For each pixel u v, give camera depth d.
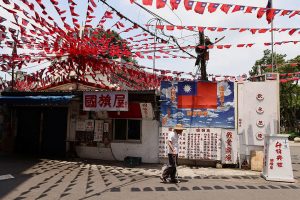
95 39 10.30
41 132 16.09
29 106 16.33
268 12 7.31
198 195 8.30
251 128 13.27
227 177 11.16
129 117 14.39
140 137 14.36
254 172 12.29
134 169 12.41
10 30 8.15
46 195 8.01
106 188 8.97
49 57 12.78
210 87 13.68
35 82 16.95
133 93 13.58
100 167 12.72
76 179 10.18
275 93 13.22
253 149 13.17
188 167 13.23
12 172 11.11
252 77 14.66
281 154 10.75
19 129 16.56
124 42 10.59
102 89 16.92
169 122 13.89
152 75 14.95
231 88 13.52
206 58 15.07
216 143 13.25
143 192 8.55
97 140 14.94
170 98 13.95
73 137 15.39
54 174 10.97
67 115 15.62
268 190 9.10
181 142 13.62
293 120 44.09
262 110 13.26
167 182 9.98
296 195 8.55
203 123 13.55
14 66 12.16
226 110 13.46
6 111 16.69
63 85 17.06
